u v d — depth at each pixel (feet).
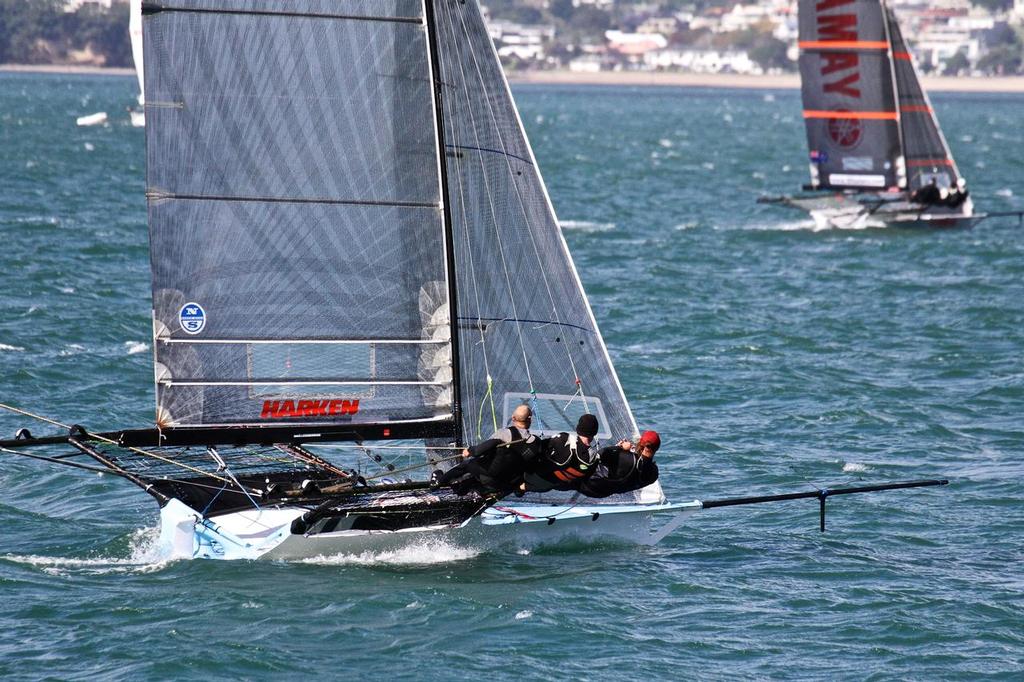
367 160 230.27
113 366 395.14
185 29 220.02
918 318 501.56
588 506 247.91
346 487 229.66
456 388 238.07
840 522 276.21
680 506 246.88
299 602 222.28
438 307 235.61
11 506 272.92
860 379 402.52
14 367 383.65
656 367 411.13
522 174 244.42
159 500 242.78
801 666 205.98
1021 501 289.74
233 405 229.45
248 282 228.02
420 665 202.08
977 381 403.13
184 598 223.30
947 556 255.91
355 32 227.20
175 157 222.48
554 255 246.47
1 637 208.64
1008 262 638.53
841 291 559.38
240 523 237.66
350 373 233.55
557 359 247.09
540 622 217.36
